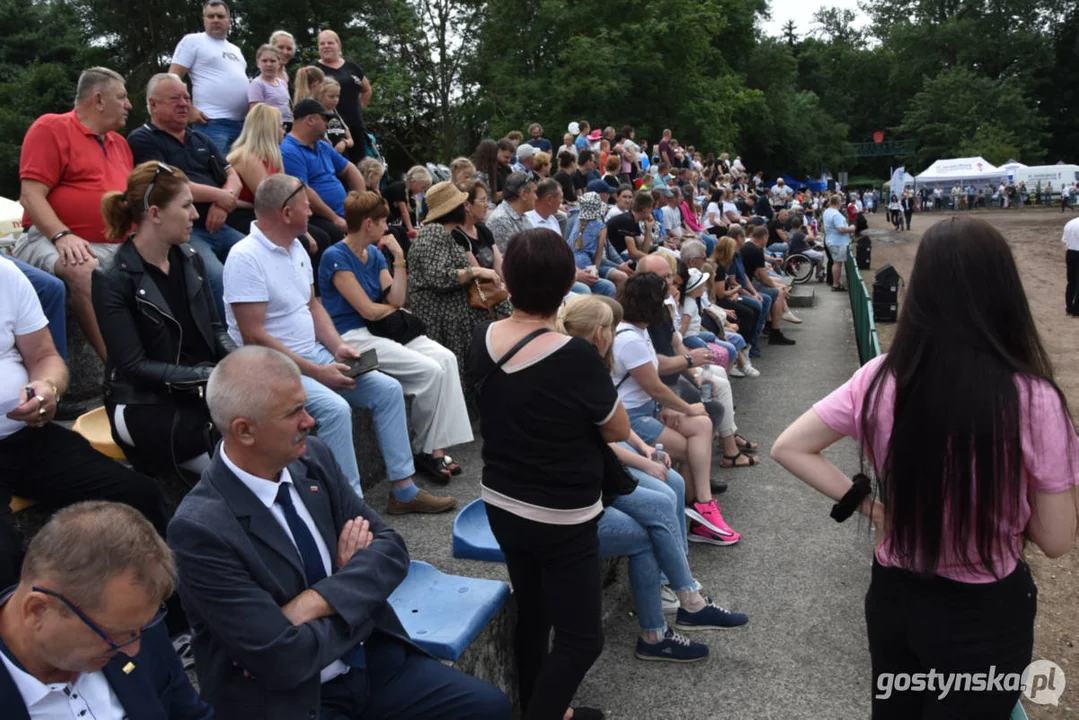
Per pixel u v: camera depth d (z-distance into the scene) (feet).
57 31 104.58
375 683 8.10
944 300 6.04
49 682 5.26
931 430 5.99
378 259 15.93
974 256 5.98
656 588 12.03
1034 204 150.00
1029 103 210.79
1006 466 5.87
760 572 15.11
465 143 100.17
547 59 104.58
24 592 5.09
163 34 84.79
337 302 15.30
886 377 6.38
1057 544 6.09
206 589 6.72
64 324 13.05
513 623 10.96
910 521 6.20
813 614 13.57
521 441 8.45
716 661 12.19
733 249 31.37
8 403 9.20
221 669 6.97
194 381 10.07
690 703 11.21
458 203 17.71
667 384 17.39
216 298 15.25
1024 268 73.87
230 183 16.87
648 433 15.69
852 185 242.17
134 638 5.23
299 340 12.98
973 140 193.98
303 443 7.29
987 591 6.20
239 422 6.97
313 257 18.22
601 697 11.36
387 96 81.82
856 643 12.69
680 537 13.35
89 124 14.23
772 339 37.99
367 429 15.46
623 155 49.70
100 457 9.62
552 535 8.48
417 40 90.63
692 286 23.20
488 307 17.92
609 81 95.50
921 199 159.84
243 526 7.09
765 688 11.53
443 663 8.80
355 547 7.93
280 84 22.81
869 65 245.04
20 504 9.50
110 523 5.16
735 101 117.19
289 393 7.07
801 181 183.93
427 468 15.38
